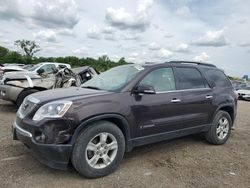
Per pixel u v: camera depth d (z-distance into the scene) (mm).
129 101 4086
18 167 3961
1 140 5156
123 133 4125
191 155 4945
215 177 4004
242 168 4406
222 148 5508
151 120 4363
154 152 5016
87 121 3613
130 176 3887
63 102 3594
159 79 4660
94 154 3736
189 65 5375
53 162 3529
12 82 7758
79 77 8562
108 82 4625
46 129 3457
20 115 3930
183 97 4852
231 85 6246
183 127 4922
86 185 3541
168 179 3855
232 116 6094
